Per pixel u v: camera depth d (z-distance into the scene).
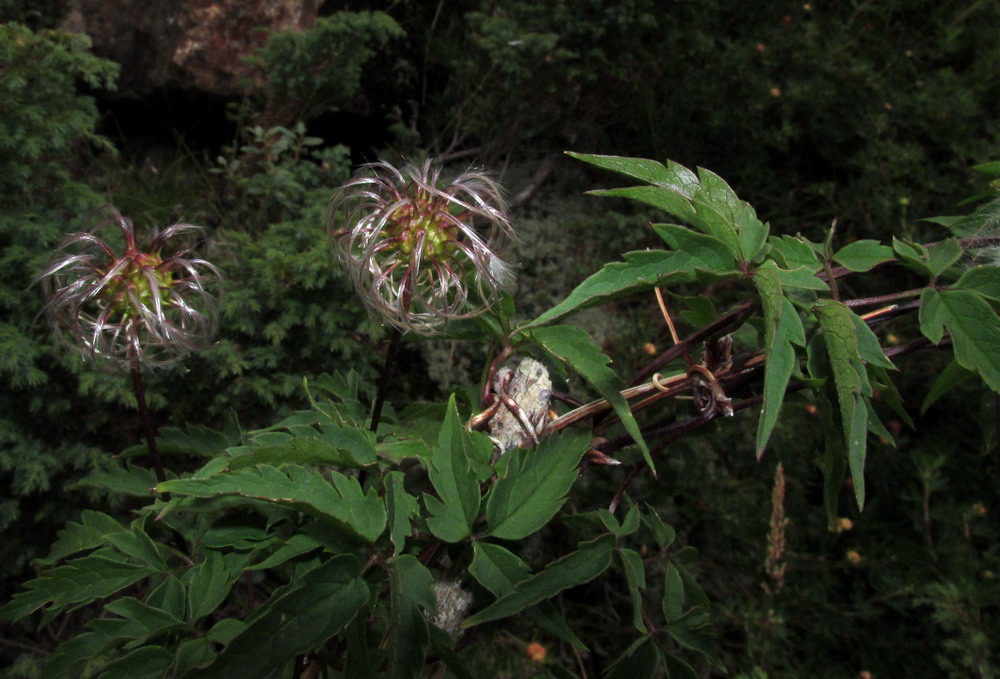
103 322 1.11
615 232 3.31
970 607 2.08
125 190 3.30
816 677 2.25
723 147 3.72
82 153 3.36
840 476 1.09
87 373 2.23
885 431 1.12
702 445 2.59
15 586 2.40
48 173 2.66
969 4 3.92
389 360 1.19
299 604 0.90
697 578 2.42
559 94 3.46
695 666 2.29
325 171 3.11
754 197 3.57
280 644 0.88
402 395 2.82
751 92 3.58
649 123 3.69
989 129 3.33
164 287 1.13
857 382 0.87
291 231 2.76
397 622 0.91
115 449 2.47
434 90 4.00
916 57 3.83
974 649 1.99
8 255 2.29
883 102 3.48
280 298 2.56
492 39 3.30
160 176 3.49
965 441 2.65
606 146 3.77
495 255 1.03
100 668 1.56
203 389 2.50
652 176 0.98
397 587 0.92
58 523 2.38
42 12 3.40
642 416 2.20
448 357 2.82
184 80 3.48
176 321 1.50
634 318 3.01
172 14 3.44
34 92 2.51
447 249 1.01
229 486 0.92
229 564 1.10
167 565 1.16
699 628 1.12
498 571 0.99
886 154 3.26
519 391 1.12
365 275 0.99
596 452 1.13
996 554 2.34
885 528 2.56
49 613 1.09
